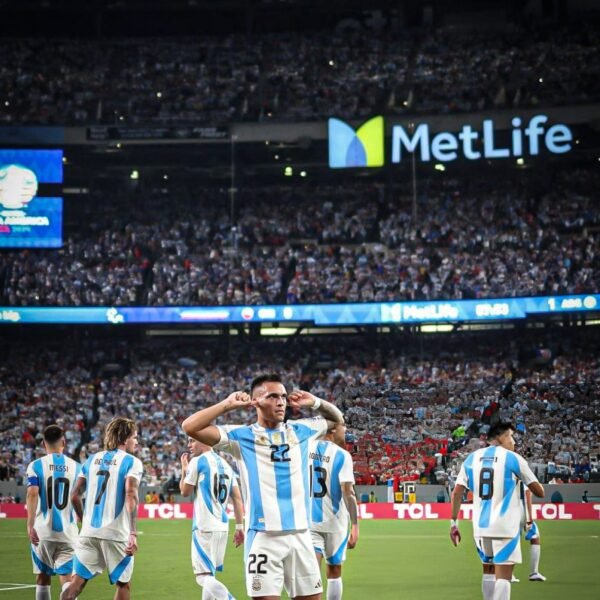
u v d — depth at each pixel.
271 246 58.31
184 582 19.38
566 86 55.91
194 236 58.81
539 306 50.19
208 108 58.22
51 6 64.38
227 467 14.21
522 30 63.50
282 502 8.78
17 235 53.59
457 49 60.25
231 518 38.09
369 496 42.12
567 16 63.12
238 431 8.92
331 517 13.73
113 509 12.49
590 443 45.59
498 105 54.62
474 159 54.88
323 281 54.19
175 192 62.41
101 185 62.41
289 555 8.77
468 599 16.58
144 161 58.84
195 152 57.66
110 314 52.97
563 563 22.30
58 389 52.78
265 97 58.97
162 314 52.88
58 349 56.78
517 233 55.84
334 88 59.06
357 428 48.69
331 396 51.22
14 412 50.72
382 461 45.31
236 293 53.53
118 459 12.62
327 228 59.09
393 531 33.34
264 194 62.19
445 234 57.03
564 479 41.84
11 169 53.97
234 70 60.56
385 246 57.41
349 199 61.47
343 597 16.89
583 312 50.19
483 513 12.97
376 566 22.45
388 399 50.34
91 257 56.66
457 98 57.06
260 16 67.88
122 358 56.00
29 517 13.20
